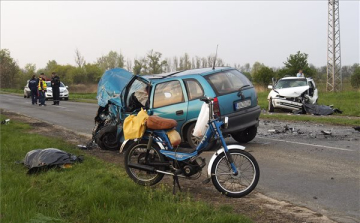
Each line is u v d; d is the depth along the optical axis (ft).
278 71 136.46
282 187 21.79
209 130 20.01
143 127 20.93
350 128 44.93
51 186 20.57
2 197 17.90
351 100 84.79
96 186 19.30
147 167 20.81
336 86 120.37
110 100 33.12
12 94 163.12
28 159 25.12
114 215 15.52
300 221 16.35
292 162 27.76
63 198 18.31
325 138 37.91
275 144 34.99
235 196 19.62
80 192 18.80
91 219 15.42
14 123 51.37
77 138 40.24
